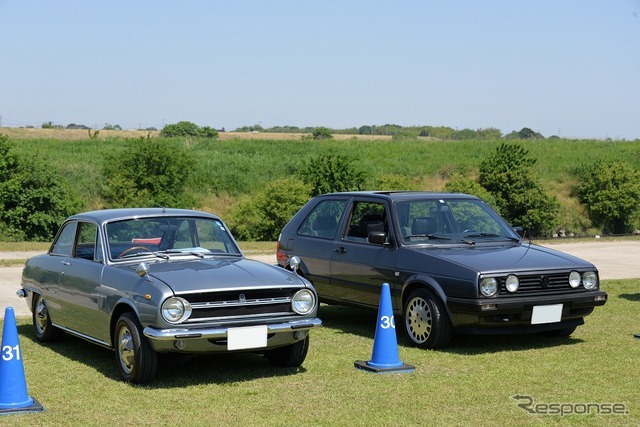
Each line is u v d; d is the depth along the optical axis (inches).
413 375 302.7
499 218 416.2
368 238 382.3
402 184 1761.8
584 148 2817.4
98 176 1872.5
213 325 280.7
